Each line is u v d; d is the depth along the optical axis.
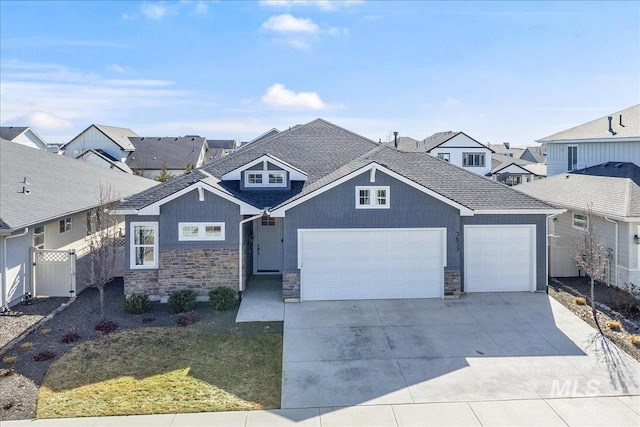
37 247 16.45
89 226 20.64
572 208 18.70
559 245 19.78
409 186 15.71
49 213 15.72
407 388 9.79
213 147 80.94
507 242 16.36
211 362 10.97
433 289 16.00
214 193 15.59
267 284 17.75
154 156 61.84
